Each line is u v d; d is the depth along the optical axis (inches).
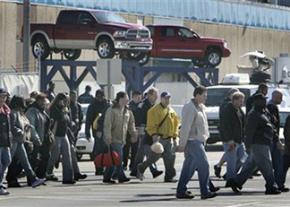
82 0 4035.4
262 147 1422.2
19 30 3801.7
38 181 1593.3
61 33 3061.0
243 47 5108.3
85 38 3029.0
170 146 1699.1
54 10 3897.6
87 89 2721.5
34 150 1656.0
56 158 1674.5
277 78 3289.9
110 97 2349.9
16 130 1555.1
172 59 3506.4
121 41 2999.5
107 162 1670.8
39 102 1642.5
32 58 3321.9
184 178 1358.3
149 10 4448.8
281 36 5492.1
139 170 1740.9
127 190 1533.0
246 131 1428.4
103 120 1785.2
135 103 1945.1
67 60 3127.5
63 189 1557.6
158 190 1531.7
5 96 1478.8
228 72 4921.3
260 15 5265.8
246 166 1476.4
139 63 3186.5
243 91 2711.6
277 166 1489.9
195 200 1339.8
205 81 3331.7
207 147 2923.2
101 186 1619.1
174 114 1704.0
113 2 4210.1
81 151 2255.2
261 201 1323.8
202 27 4820.4
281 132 2539.4
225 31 4977.9
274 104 1502.2
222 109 1594.5
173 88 3582.7
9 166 1593.3
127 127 1715.1
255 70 3351.4
